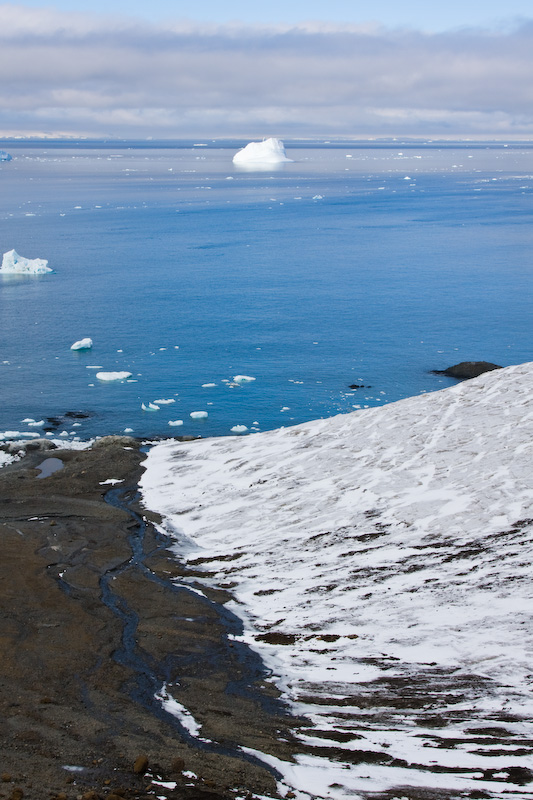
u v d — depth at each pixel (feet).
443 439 100.78
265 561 77.92
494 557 69.77
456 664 54.13
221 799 38.47
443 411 111.04
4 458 122.11
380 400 161.79
